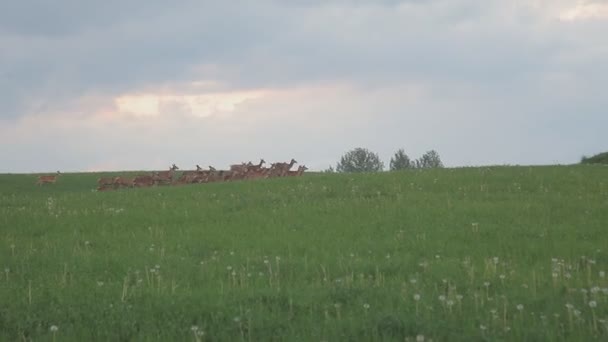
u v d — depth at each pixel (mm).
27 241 21562
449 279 14211
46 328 11648
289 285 14148
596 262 16391
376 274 15203
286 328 11133
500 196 29375
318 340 10391
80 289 14109
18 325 11648
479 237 20266
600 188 31484
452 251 18219
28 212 29094
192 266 16766
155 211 28188
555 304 11922
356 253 18141
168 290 13930
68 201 33906
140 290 13883
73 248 19797
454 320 11102
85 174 78375
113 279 15625
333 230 21938
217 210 27922
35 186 65938
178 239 21125
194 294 13383
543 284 13703
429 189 32531
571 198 28344
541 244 18766
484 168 42625
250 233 21938
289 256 17703
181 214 26922
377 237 20656
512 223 22594
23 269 16641
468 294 12922
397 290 13359
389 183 34938
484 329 10516
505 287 13562
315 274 15641
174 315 12047
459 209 25547
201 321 11727
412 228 21984
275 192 33750
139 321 11727
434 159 120188
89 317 11969
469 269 15234
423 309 11758
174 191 37156
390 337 10445
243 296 13078
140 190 38969
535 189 31969
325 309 12164
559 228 21391
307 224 23344
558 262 15727
